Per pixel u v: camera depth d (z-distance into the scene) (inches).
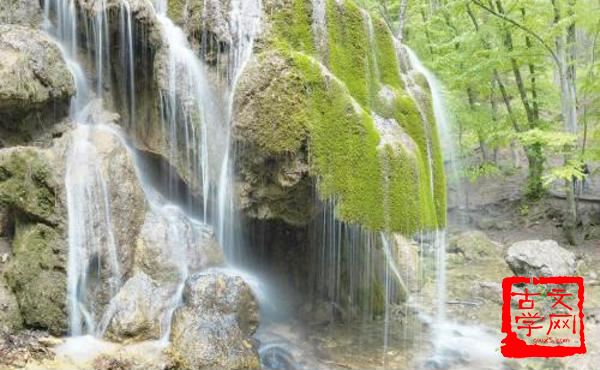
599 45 426.3
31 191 209.8
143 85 248.7
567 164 389.4
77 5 244.4
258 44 217.6
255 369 198.8
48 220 207.5
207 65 233.5
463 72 462.0
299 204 223.1
